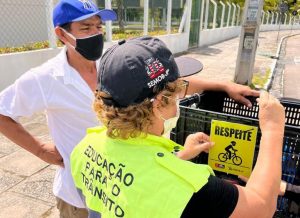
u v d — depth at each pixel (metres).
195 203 0.86
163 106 1.00
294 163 1.39
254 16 7.58
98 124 1.77
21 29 8.09
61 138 1.82
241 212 0.89
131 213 0.92
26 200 3.18
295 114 1.77
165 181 0.90
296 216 1.44
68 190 1.81
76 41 1.76
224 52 15.50
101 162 1.08
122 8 11.01
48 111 1.81
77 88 1.74
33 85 1.71
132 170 0.96
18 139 1.81
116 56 0.98
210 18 19.69
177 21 14.36
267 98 1.19
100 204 1.05
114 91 0.97
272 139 1.09
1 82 5.97
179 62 1.83
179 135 1.59
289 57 15.21
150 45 0.98
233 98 1.79
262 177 0.99
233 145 1.45
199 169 0.92
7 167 3.74
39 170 3.70
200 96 1.82
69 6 1.74
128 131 0.99
